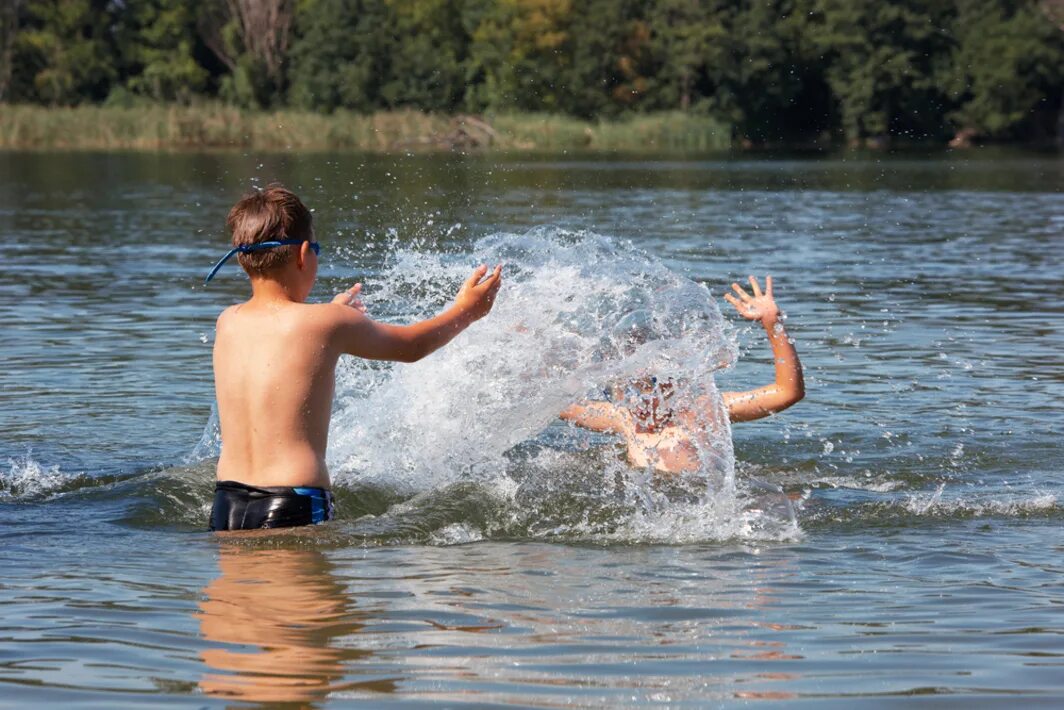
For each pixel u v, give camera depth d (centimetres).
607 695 432
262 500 645
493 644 481
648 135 8138
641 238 2497
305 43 8619
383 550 618
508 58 8588
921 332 1386
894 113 9212
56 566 584
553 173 4834
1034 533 670
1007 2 9369
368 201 2989
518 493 724
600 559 612
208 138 6975
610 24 8644
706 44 8719
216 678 444
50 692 433
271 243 667
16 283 1748
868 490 774
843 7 8812
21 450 849
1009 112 9269
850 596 551
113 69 9556
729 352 805
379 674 447
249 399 654
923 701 430
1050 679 450
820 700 430
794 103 9288
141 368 1147
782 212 3234
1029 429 933
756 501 728
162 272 1894
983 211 3306
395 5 8850
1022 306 1593
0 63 9481
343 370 948
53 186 3944
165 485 741
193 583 556
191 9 9631
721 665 462
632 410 810
